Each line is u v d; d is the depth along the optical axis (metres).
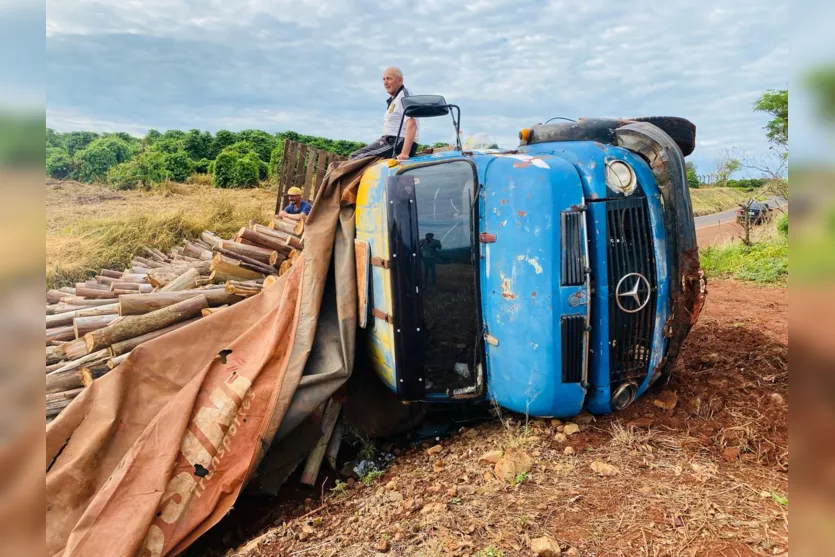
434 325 4.02
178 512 3.90
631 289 3.60
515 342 3.70
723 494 3.00
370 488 4.12
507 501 3.21
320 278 4.86
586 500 3.09
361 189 4.82
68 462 4.20
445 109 4.69
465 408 4.41
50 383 5.06
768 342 5.08
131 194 19.22
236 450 4.16
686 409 3.92
